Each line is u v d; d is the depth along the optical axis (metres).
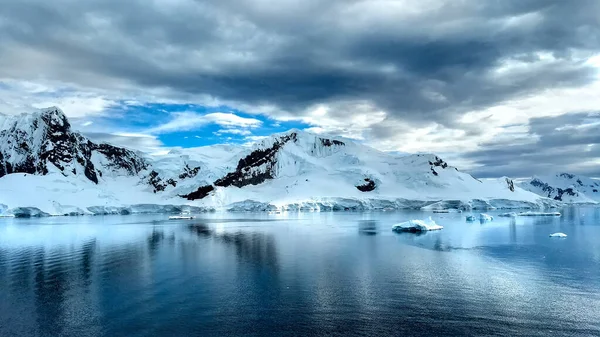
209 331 25.80
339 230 90.88
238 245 63.16
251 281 37.91
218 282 37.53
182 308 30.14
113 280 38.59
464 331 25.50
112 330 26.02
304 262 47.34
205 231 89.75
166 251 56.81
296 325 26.70
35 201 168.38
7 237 77.00
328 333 25.39
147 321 27.53
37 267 45.16
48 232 88.25
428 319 27.59
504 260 48.00
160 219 145.88
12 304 31.27
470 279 38.38
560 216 157.75
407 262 47.03
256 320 27.62
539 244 62.50
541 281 37.44
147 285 36.62
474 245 61.62
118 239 73.00
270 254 53.47
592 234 78.31
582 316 27.98
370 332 25.48
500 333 25.17
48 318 28.20
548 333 25.17
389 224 111.25
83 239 73.19
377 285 36.22
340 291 34.28
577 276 39.47
